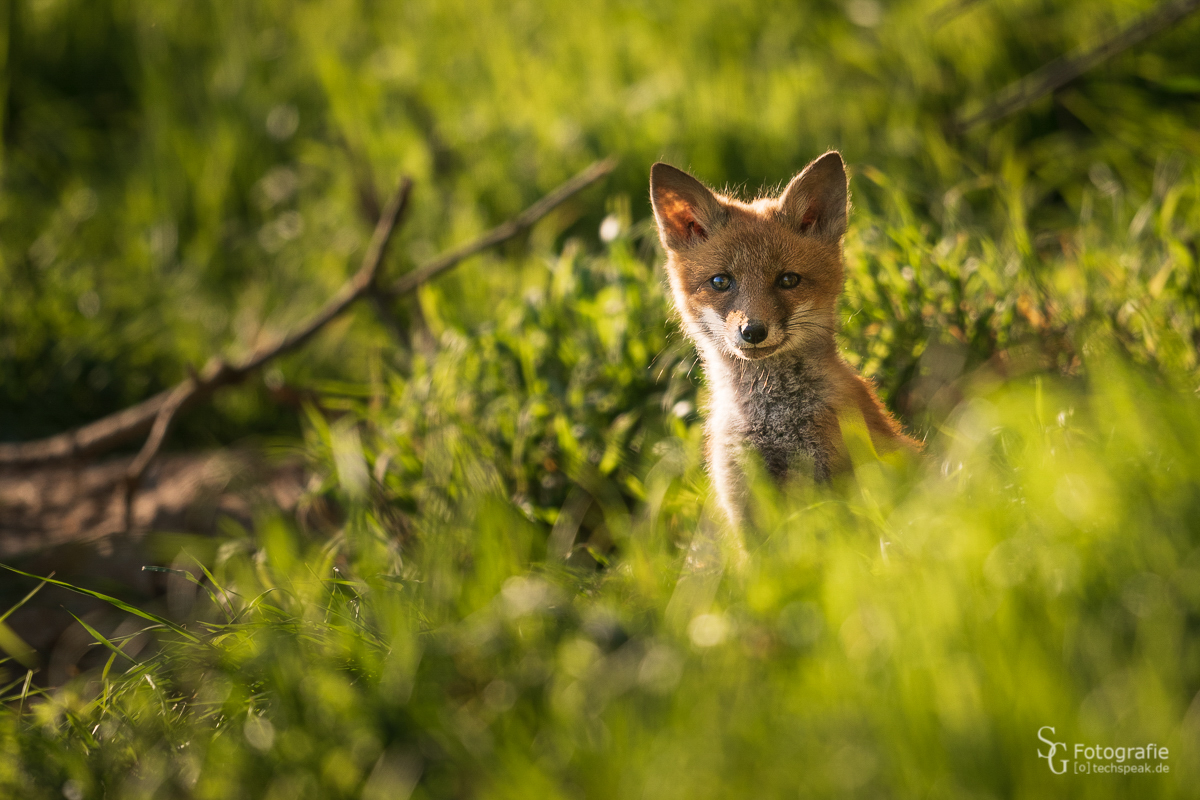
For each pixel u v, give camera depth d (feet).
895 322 29.99
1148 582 15.39
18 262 47.42
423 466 30.58
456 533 24.50
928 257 30.94
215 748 17.58
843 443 24.27
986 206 40.81
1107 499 17.06
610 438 30.14
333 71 52.80
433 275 39.88
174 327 45.73
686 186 27.20
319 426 33.17
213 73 58.44
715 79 48.93
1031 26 44.73
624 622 18.25
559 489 29.89
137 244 49.14
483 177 48.21
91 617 29.50
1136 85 41.98
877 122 45.78
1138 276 29.53
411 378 36.52
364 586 22.61
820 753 14.24
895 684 14.65
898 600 16.07
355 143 50.19
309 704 17.99
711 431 26.68
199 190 51.19
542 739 16.11
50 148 56.13
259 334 45.06
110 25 62.18
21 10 58.70
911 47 46.44
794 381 25.23
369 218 47.98
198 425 42.88
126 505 35.40
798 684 15.52
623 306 33.24
